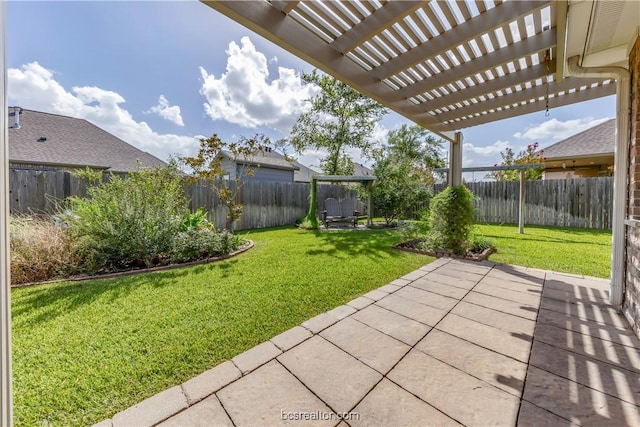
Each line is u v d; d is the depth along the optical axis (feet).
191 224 16.66
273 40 6.39
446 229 14.48
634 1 5.94
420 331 6.63
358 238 19.74
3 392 2.88
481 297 8.68
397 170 27.12
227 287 9.55
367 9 6.73
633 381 4.85
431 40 7.88
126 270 11.82
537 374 5.07
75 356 5.72
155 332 6.64
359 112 37.45
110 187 12.57
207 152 20.02
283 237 20.33
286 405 4.40
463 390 4.70
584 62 8.93
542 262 12.69
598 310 7.68
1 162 2.77
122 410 4.37
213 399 4.54
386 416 4.18
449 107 12.91
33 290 9.36
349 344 6.09
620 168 7.82
